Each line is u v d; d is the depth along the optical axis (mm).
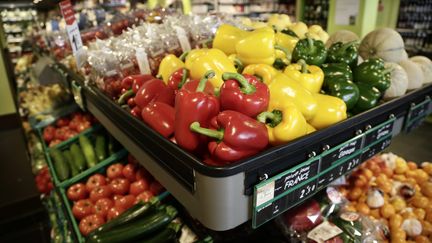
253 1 8391
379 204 1479
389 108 1099
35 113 2801
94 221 1392
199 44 1538
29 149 3230
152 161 914
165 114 916
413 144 3521
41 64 3268
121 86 1324
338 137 891
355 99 1059
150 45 1481
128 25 2051
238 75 844
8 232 2232
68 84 2039
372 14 4516
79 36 1712
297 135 811
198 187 687
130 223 1197
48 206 2111
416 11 7375
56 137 2355
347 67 1167
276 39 1288
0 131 3420
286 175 754
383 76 1189
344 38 1716
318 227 1186
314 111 917
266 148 826
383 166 1797
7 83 3621
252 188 702
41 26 3869
